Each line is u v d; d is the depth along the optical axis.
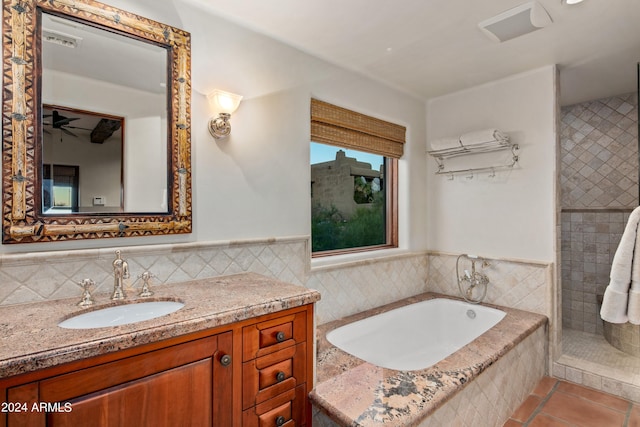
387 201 3.05
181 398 1.01
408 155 3.00
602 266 2.98
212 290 1.41
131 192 1.46
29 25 1.23
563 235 3.21
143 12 1.50
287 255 2.03
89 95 1.37
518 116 2.58
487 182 2.77
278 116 2.02
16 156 1.20
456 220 2.97
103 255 1.38
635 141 2.84
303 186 2.15
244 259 1.82
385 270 2.71
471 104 2.85
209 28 1.72
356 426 1.18
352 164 2.75
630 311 1.54
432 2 1.67
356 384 1.46
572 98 3.01
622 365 2.33
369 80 2.62
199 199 1.67
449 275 2.98
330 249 2.60
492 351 1.80
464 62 2.36
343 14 1.77
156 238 1.53
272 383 1.24
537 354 2.29
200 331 1.05
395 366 2.43
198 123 1.67
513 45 2.11
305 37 2.01
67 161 1.31
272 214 1.98
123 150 1.44
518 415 1.94
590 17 1.79
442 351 2.70
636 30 1.92
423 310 2.75
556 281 2.40
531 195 2.51
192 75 1.65
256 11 1.74
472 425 1.59
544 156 2.44
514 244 2.61
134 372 0.93
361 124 2.59
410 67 2.44
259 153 1.92
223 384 1.11
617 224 2.92
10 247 1.20
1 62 1.19
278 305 1.24
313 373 1.40
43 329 0.95
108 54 1.42
